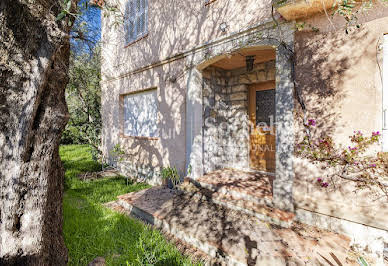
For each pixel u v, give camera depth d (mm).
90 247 2701
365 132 2574
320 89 2906
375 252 2480
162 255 2549
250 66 4242
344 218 2709
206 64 4520
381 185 2424
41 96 1618
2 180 1485
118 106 7293
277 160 3309
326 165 2846
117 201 4473
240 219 3199
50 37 1508
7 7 1370
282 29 3236
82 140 8344
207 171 5051
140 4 6223
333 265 2221
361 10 2400
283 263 2254
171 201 3949
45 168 1682
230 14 3949
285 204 3188
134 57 6453
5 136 1487
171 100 5215
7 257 1506
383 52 2469
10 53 1410
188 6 4746
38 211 1644
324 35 2863
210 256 2609
